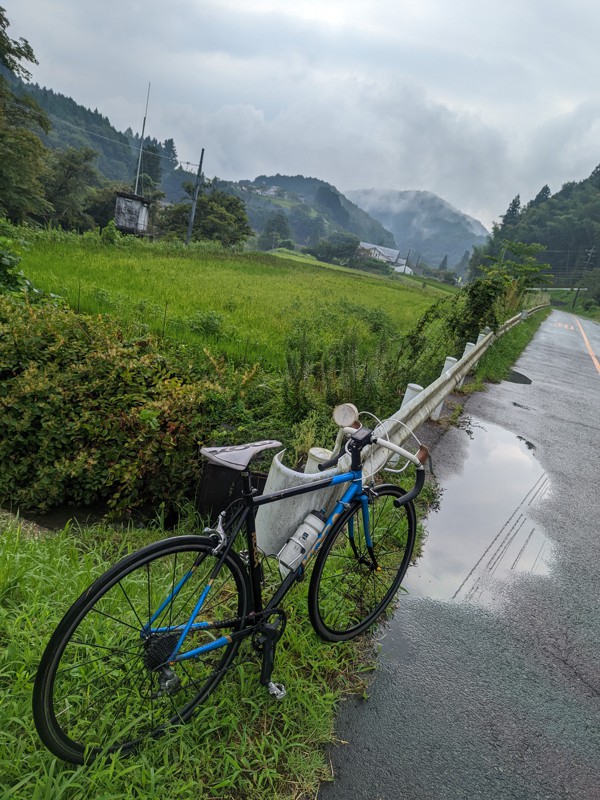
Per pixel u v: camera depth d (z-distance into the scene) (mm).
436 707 2674
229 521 2311
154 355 6262
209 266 28156
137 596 2754
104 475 4879
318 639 2898
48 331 6008
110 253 23422
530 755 2490
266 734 2275
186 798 1956
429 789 2225
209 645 2275
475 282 12477
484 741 2523
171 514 5121
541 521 5094
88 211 86562
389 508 4051
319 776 2184
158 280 16594
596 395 12180
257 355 9453
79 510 5105
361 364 7578
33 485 4863
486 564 4168
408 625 3279
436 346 10328
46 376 5254
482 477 5969
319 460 3125
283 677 2545
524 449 7211
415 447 6438
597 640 3455
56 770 1953
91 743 2039
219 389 5996
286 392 6305
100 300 10828
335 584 3295
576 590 4016
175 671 2334
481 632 3338
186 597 2365
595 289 89750
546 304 55500
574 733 2666
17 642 2400
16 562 2902
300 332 9977
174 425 5027
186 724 2219
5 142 41750
